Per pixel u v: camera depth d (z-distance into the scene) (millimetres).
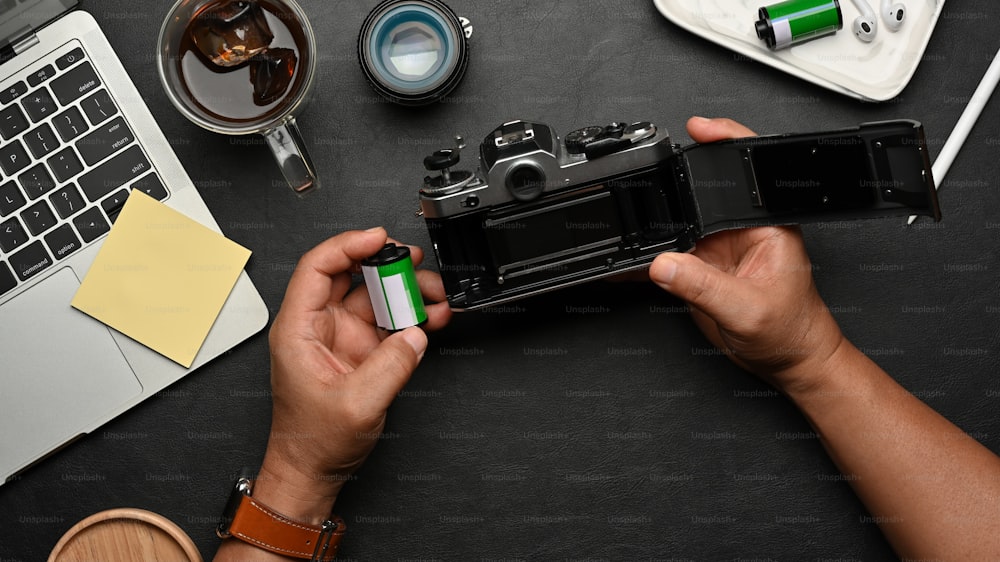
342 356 929
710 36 977
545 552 1021
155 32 1006
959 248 1009
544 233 831
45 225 941
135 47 1005
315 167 1012
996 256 1005
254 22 893
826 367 877
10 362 952
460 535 1023
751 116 1007
